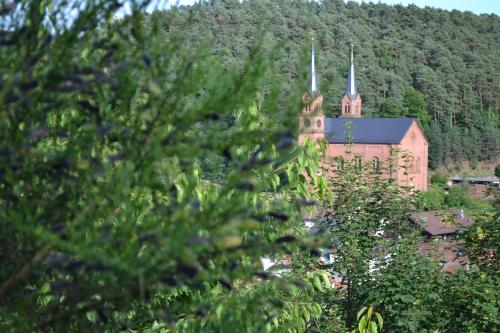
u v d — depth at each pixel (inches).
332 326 906.1
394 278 919.7
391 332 920.3
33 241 117.4
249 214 115.5
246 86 121.0
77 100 131.9
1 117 113.8
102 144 129.3
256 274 133.9
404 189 1059.3
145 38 129.5
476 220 1000.2
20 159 116.2
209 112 117.2
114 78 124.5
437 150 7642.7
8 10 121.3
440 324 892.0
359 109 6254.9
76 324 155.6
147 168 113.8
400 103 7829.7
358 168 1065.5
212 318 241.9
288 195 357.7
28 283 151.4
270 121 122.6
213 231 110.0
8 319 130.2
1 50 121.3
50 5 146.9
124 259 100.1
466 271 957.2
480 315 862.5
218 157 125.8
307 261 752.3
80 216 110.0
